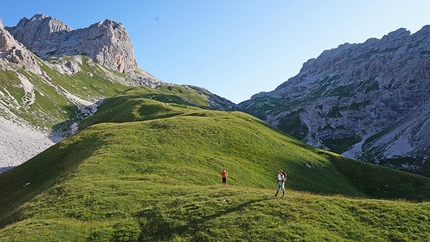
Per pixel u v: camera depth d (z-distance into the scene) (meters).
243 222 24.84
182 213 28.23
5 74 180.50
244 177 51.25
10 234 25.64
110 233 25.77
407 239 22.23
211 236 23.11
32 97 176.00
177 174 45.06
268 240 21.86
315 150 92.75
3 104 148.62
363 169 83.94
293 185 58.03
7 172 63.12
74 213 30.48
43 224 27.64
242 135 73.94
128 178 41.78
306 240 21.66
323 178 68.88
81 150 59.28
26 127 137.88
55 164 58.19
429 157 183.88
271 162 64.94
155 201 33.00
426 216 25.75
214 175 47.38
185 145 60.28
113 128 72.56
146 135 63.62
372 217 25.78
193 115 93.12
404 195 72.88
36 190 45.88
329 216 25.78
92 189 36.38
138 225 27.20
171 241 23.27
